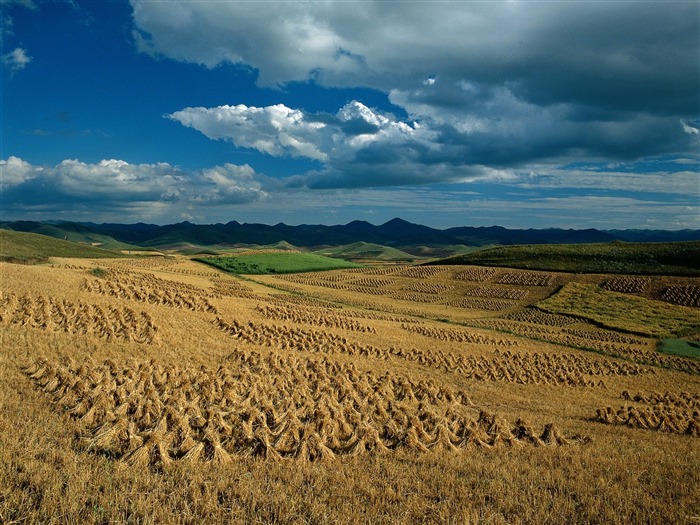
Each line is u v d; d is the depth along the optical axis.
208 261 130.75
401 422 19.22
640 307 84.81
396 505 10.87
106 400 16.58
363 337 49.12
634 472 14.61
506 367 40.12
